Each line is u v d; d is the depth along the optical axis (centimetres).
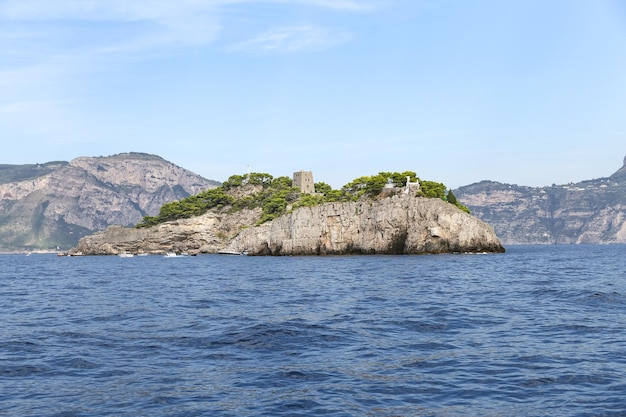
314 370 2586
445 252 16838
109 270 13450
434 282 7369
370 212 17800
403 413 2003
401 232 17125
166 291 6862
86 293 6856
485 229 17600
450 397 2173
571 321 3809
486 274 8831
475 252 17125
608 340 3142
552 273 9088
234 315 4362
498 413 1989
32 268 16475
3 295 6825
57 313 4781
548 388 2262
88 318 4381
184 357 2875
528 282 7238
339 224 18250
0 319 4469
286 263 13900
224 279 8906
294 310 4656
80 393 2273
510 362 2683
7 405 2128
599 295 5206
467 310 4484
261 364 2709
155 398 2189
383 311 4488
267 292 6425
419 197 17925
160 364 2731
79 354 2975
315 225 18588
